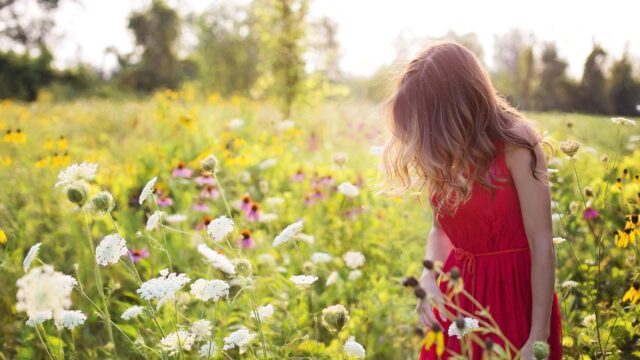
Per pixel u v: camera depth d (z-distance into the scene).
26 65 33.19
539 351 1.62
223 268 2.15
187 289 3.55
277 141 7.15
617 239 2.62
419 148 1.97
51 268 1.56
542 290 1.87
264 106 11.74
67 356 2.86
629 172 4.20
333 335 3.15
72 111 11.85
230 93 23.80
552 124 6.57
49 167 5.71
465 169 1.90
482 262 2.03
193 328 2.22
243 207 4.26
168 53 40.47
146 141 7.77
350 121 9.64
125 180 5.49
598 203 3.71
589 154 5.02
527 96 20.34
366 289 3.51
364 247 4.05
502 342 1.98
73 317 2.14
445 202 2.02
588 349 2.71
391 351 2.92
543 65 20.19
